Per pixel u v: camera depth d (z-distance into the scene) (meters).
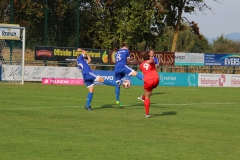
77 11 51.66
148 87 20.38
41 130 16.67
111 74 46.31
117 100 24.86
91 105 25.42
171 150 13.74
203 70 54.69
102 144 14.34
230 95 36.44
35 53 45.12
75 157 12.50
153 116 21.28
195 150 13.83
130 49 60.25
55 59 45.72
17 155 12.61
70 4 53.16
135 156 12.80
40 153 12.91
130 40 58.91
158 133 16.66
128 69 24.86
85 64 23.20
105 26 59.53
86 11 60.09
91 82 23.08
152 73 20.45
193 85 50.19
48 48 45.50
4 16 53.50
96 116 20.77
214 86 50.72
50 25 52.62
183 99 31.30
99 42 60.19
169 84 49.38
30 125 17.78
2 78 42.81
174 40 65.88
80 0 59.62
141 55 49.09
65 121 19.03
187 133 16.83
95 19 60.19
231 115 22.69
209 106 26.94
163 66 50.38
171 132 16.95
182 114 22.45
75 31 53.31
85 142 14.61
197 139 15.69
